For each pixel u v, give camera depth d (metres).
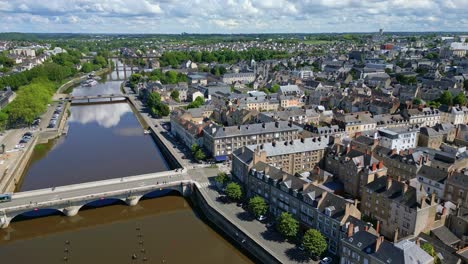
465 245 156.25
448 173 197.00
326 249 160.25
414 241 144.38
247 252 171.50
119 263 162.62
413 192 165.00
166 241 182.12
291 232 166.50
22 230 194.62
